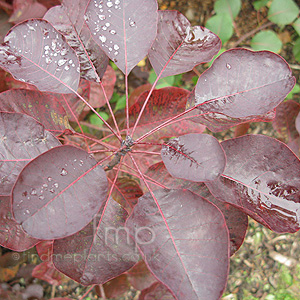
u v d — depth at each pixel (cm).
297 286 44
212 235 20
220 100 23
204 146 20
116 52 24
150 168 28
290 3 46
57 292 44
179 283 19
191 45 24
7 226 25
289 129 41
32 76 22
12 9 35
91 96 39
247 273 46
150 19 23
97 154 35
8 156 21
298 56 48
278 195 23
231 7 45
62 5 25
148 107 31
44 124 25
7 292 40
